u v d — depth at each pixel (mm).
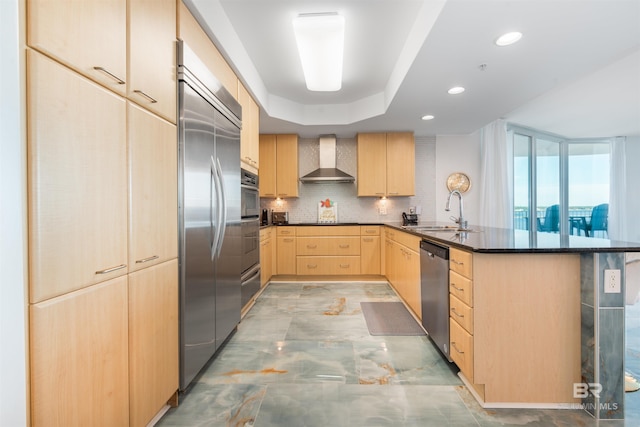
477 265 1731
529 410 1695
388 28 2539
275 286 4531
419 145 5203
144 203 1405
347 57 3041
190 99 1805
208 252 2055
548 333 1723
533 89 3094
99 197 1127
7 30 829
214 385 1940
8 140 833
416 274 2953
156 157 1500
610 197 6293
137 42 1350
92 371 1098
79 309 1039
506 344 1722
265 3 2242
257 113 3533
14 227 843
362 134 4961
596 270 1635
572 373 1714
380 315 3234
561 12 1835
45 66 910
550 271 1725
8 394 835
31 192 874
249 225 3223
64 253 976
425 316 2633
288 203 5348
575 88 3773
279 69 3307
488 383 1718
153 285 1481
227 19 2398
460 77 2797
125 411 1283
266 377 2033
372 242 4727
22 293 857
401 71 2926
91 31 1087
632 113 4699
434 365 2188
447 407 1718
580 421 1604
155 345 1500
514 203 5512
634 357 2262
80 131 1037
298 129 4711
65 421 984
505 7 1792
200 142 1933
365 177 4949
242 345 2525
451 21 1937
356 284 4637
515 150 5543
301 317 3186
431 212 5199
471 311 1743
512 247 1687
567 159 6266
